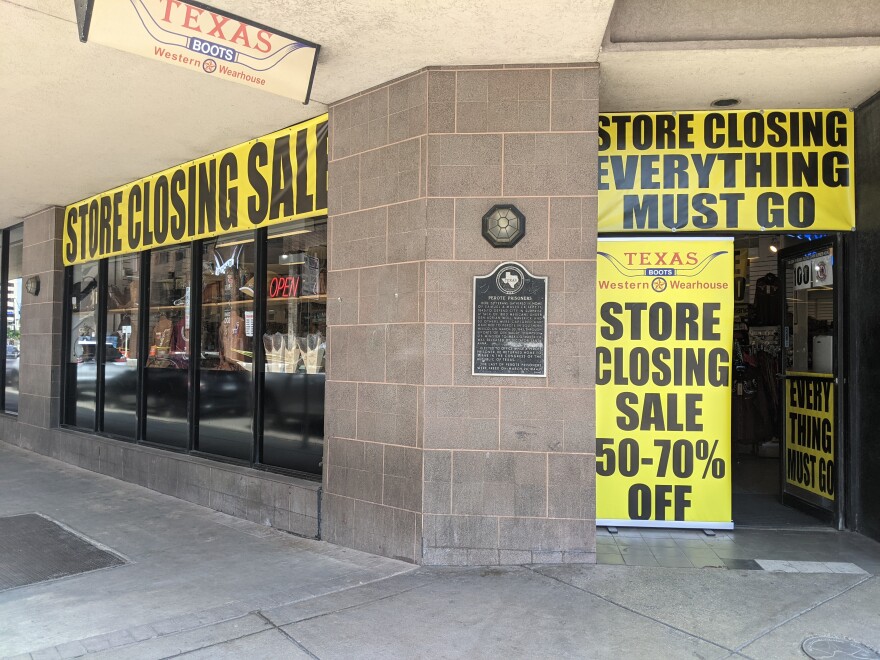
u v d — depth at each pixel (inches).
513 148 170.9
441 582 159.2
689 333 197.0
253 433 231.9
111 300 310.8
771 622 136.4
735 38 161.9
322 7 141.0
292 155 215.8
